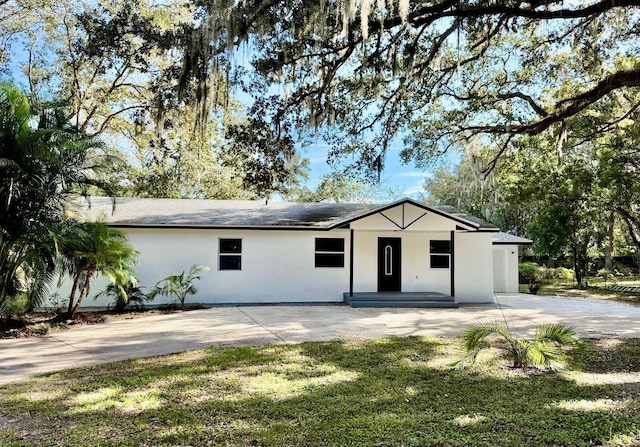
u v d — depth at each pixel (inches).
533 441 140.2
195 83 311.4
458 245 564.7
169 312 449.1
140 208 564.1
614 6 258.4
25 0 626.8
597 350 271.4
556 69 432.8
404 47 320.2
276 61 300.5
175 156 762.8
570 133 514.3
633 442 138.3
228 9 251.6
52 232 333.4
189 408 170.6
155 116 358.0
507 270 717.3
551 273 928.9
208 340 307.1
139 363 241.1
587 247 825.5
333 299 543.5
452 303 502.3
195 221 516.1
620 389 195.2
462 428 151.2
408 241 561.9
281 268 534.3
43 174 343.9
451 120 482.3
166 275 509.0
